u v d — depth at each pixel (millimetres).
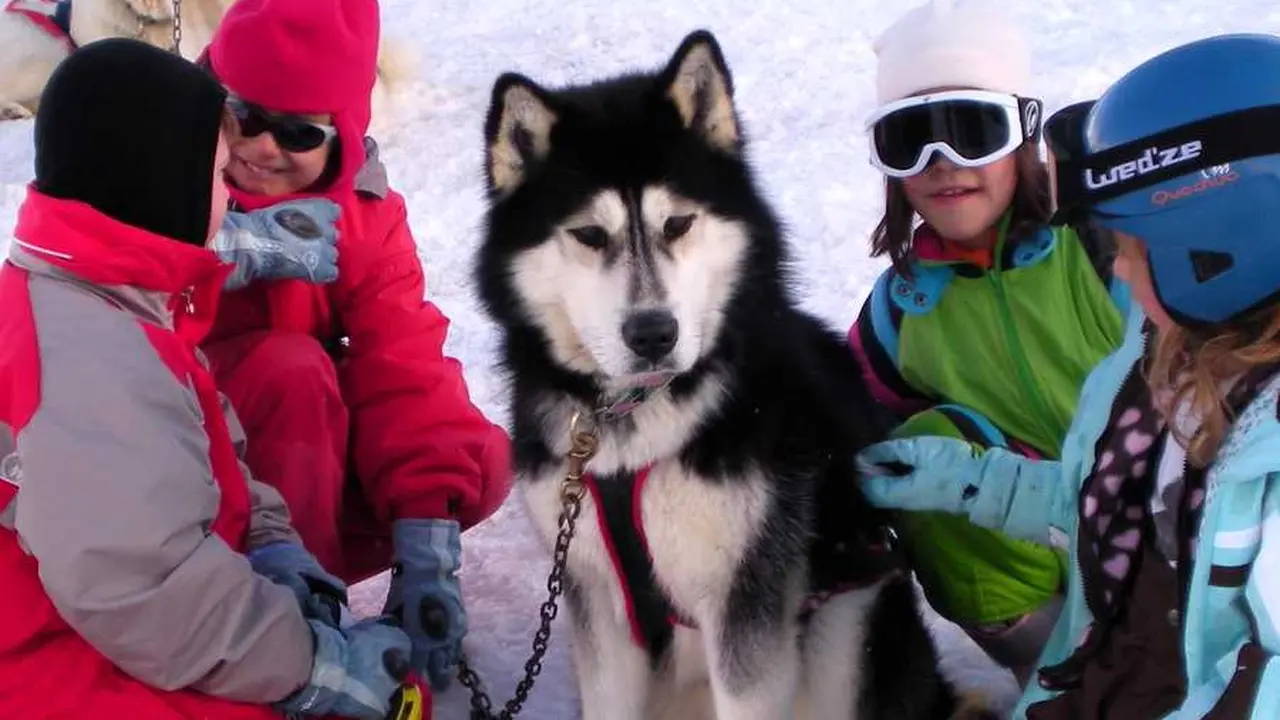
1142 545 1801
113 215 1803
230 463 2039
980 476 2166
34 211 1812
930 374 2527
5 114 6965
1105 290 2424
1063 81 5477
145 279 1841
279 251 2451
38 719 1815
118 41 1830
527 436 2312
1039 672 1968
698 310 2172
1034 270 2412
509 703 2299
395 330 2668
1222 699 1454
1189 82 1450
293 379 2465
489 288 2328
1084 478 1901
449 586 2588
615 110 2223
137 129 1787
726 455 2143
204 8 6688
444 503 2643
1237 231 1433
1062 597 2400
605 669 2395
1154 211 1474
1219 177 1420
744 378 2207
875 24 6645
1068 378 2412
